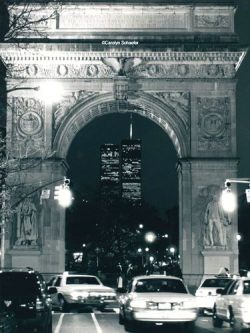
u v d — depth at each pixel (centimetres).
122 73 8750
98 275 13262
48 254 8500
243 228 16225
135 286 4553
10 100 8750
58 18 8775
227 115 8794
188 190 8612
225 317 4669
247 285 4506
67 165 9119
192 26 8844
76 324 5066
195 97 8812
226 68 8850
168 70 8825
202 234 8550
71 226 16862
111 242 17588
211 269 8462
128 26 8825
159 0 8806
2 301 3403
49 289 4006
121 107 9269
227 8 8856
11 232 8531
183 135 8769
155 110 8819
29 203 8556
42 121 8756
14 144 8688
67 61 8769
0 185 6544
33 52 8606
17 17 4559
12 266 8481
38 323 3422
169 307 4259
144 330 4575
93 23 8812
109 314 6172
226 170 8662
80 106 8762
